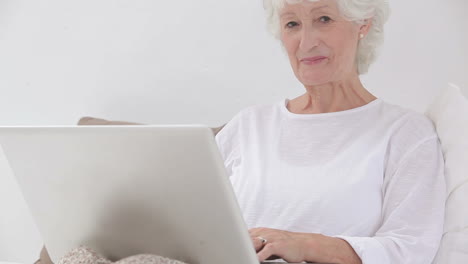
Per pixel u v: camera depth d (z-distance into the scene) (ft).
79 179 3.94
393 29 7.40
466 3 7.07
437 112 5.69
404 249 4.87
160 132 3.44
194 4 8.47
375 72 7.52
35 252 10.06
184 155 3.45
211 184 3.47
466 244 5.01
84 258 3.91
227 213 3.52
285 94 8.09
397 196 5.21
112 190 3.84
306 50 5.49
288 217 5.43
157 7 8.71
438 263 5.07
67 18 9.31
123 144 3.60
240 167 5.93
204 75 8.55
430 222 5.09
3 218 10.16
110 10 9.01
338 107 5.73
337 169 5.42
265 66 8.16
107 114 9.26
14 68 9.79
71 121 9.52
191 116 8.71
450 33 7.17
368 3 5.45
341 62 5.53
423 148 5.34
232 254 3.67
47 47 9.50
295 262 4.50
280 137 5.84
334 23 5.45
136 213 3.85
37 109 9.73
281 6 5.57
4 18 9.72
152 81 8.89
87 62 9.27
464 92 7.17
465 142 5.31
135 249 4.01
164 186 3.62
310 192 5.40
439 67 7.25
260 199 5.60
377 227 5.28
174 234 3.79
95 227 4.10
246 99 8.33
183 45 8.63
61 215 4.24
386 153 5.40
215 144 3.36
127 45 8.97
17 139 4.07
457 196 5.17
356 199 5.26
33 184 4.23
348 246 4.73
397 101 7.47
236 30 8.27
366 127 5.58
